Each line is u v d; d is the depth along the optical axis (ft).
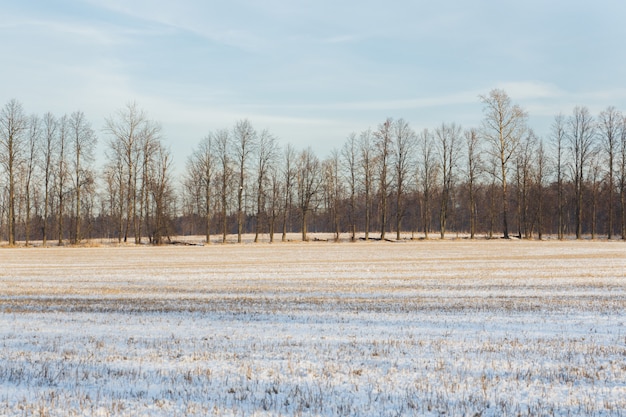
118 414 27.04
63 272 111.24
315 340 43.98
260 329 49.49
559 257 132.67
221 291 78.48
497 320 52.37
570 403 27.89
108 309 63.21
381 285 82.74
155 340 44.93
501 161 215.51
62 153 215.10
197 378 33.35
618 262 116.78
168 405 28.37
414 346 41.06
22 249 189.37
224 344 42.96
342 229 317.63
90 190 217.77
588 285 78.59
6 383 32.91
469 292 73.46
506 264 116.47
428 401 28.30
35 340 45.47
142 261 138.62
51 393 30.40
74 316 58.34
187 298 71.82
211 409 27.66
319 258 141.69
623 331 46.37
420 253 154.51
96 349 41.68
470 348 40.22
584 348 39.83
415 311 58.49
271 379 32.96
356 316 55.77
